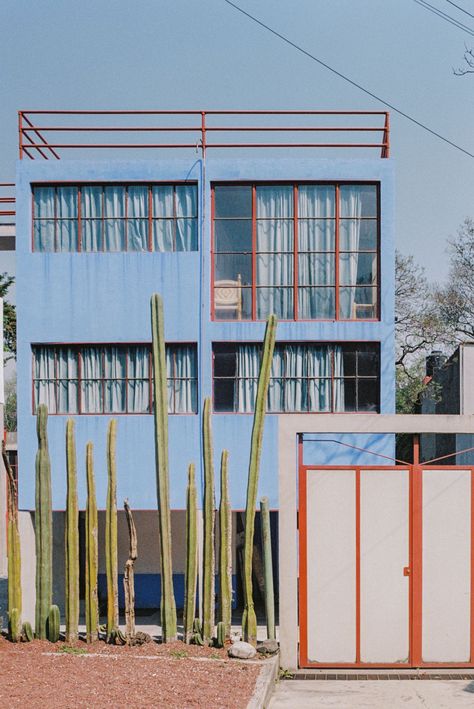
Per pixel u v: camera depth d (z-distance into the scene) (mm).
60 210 16297
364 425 12453
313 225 16266
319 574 12500
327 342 16172
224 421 16016
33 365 16203
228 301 16234
